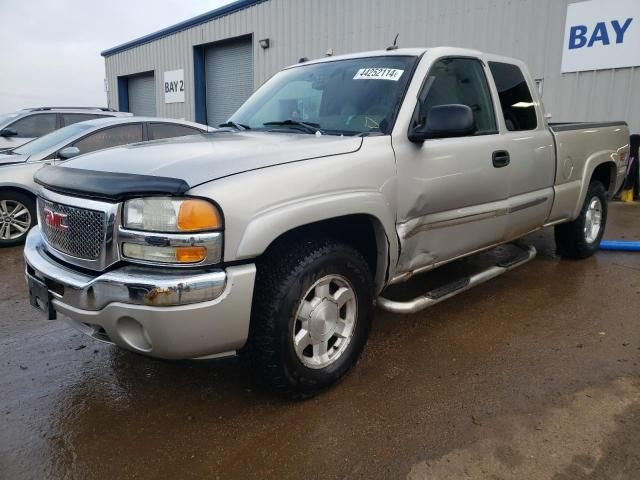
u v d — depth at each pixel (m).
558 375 2.91
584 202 4.89
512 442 2.32
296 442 2.35
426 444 2.32
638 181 8.64
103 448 2.35
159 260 2.15
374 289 2.97
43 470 2.21
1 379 3.00
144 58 20.19
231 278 2.19
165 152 2.59
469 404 2.63
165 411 2.63
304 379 2.57
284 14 13.63
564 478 2.09
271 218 2.27
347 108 3.23
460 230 3.43
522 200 3.93
